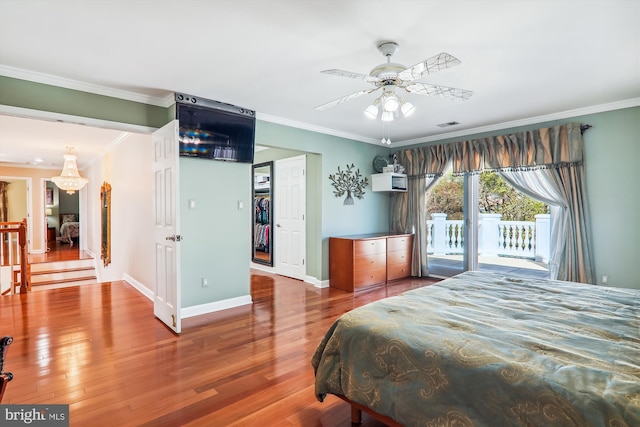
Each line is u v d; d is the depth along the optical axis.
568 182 4.08
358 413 1.86
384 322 1.77
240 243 4.13
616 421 1.03
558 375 1.22
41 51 2.55
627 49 2.52
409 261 5.68
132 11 2.03
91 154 7.01
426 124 4.75
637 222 3.73
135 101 3.53
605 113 3.90
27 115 2.94
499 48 2.51
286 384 2.30
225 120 3.83
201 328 3.33
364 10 2.03
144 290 4.56
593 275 3.99
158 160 3.52
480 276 2.83
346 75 2.34
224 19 2.12
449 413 1.36
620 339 1.53
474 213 5.19
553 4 1.96
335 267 5.02
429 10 2.03
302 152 5.27
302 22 2.16
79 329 3.28
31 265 7.08
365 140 5.66
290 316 3.71
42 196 8.70
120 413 1.97
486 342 1.49
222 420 1.91
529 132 4.38
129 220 5.18
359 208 5.61
